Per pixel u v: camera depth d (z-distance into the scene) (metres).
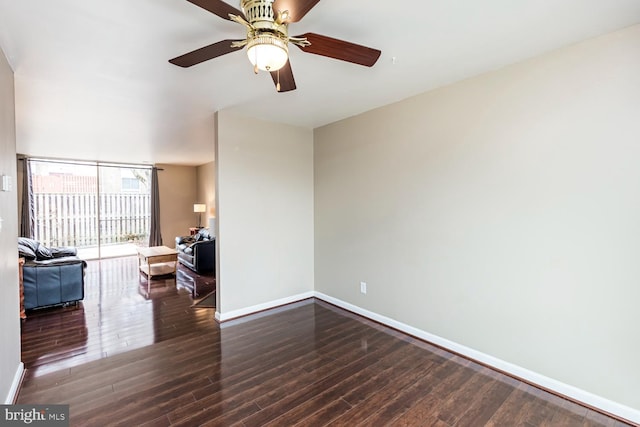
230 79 2.50
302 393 2.11
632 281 1.82
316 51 1.64
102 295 4.31
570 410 1.95
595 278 1.95
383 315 3.28
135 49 2.01
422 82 2.58
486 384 2.21
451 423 1.83
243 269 3.54
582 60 1.96
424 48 2.03
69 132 4.29
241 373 2.36
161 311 3.69
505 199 2.32
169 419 1.85
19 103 3.04
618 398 1.87
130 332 3.09
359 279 3.54
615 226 1.87
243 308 3.54
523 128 2.22
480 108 2.44
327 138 3.91
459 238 2.61
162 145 5.29
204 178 8.24
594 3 1.58
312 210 4.17
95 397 2.05
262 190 3.69
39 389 2.13
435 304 2.80
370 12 1.64
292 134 3.95
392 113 3.11
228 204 3.41
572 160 2.02
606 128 1.89
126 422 1.82
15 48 1.96
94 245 7.37
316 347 2.78
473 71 2.38
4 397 1.87
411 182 2.95
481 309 2.48
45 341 2.88
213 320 3.41
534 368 2.21
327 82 2.58
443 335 2.75
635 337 1.82
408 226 3.00
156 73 2.38
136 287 4.70
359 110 3.35
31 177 6.41
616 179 1.86
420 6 1.59
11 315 2.07
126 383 2.21
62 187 6.95
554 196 2.10
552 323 2.12
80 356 2.60
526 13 1.66
